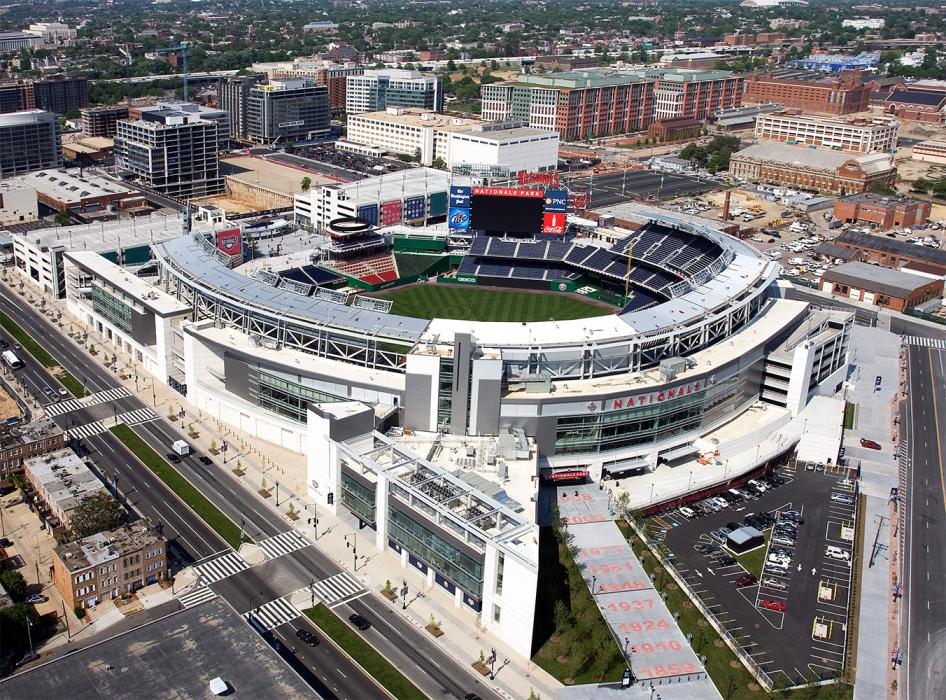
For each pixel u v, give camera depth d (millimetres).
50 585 165875
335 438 188250
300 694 132250
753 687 148750
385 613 162875
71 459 199625
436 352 199375
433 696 144125
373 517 182000
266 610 161500
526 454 191375
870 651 158125
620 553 181125
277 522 188625
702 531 191750
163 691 131250
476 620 162750
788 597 171125
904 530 196250
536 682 148375
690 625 162375
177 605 161875
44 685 131500
